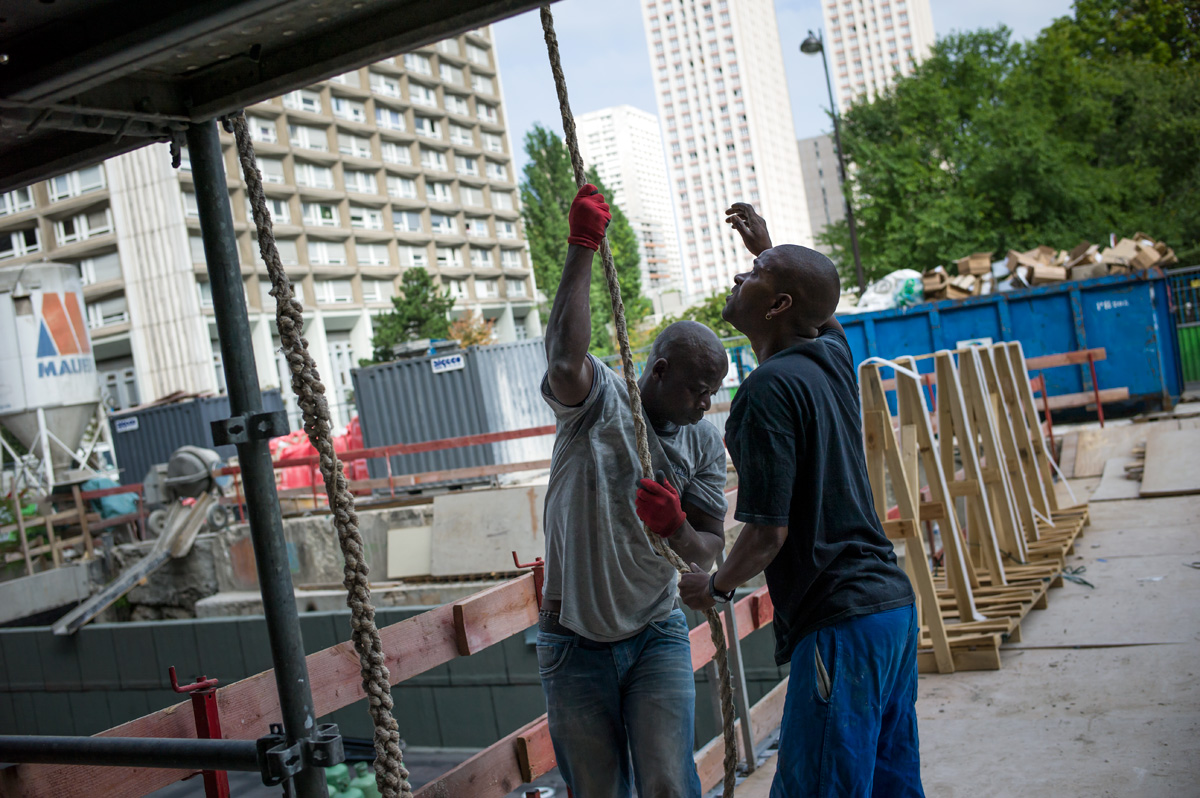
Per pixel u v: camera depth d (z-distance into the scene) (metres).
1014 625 5.23
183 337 50.19
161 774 2.34
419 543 10.77
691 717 2.46
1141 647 4.87
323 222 59.88
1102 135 31.98
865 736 2.08
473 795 2.74
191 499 14.09
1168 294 12.16
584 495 2.40
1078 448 10.94
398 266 64.88
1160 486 8.83
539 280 76.19
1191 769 3.42
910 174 30.30
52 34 1.60
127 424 18.53
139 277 50.72
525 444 13.95
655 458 2.44
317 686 2.60
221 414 18.17
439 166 71.81
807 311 2.38
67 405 16.11
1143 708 4.08
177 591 13.06
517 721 9.03
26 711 12.05
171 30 1.47
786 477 2.11
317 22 1.68
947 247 29.06
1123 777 3.46
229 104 1.83
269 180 55.78
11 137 1.99
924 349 12.88
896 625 2.17
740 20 199.88
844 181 27.78
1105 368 12.06
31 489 15.16
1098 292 12.02
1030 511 7.09
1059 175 27.98
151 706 11.12
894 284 13.25
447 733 9.38
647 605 2.44
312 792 1.79
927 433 5.45
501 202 79.38
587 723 2.43
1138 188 29.38
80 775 2.16
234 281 1.87
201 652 10.79
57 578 13.40
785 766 2.16
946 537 5.42
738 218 2.87
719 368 2.45
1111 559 6.80
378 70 65.88
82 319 16.70
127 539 15.41
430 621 2.93
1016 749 3.88
